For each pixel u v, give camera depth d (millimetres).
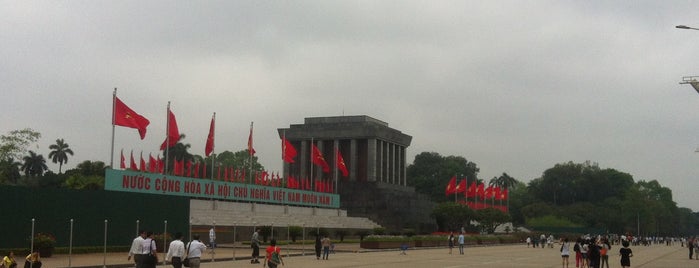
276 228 86125
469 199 182625
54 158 154500
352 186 136875
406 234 110000
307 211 108625
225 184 87750
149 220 61219
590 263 40188
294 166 151750
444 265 48438
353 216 133000
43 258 48500
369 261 51906
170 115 75812
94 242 55469
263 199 96750
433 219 139625
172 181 76500
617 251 93000
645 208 193625
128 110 65875
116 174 66875
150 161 80750
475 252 74938
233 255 51625
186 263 28562
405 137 162000
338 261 51562
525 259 59531
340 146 150875
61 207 52656
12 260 30047
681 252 89188
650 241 151875
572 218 191875
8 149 84000
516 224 194750
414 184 192500
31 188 50281
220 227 78625
